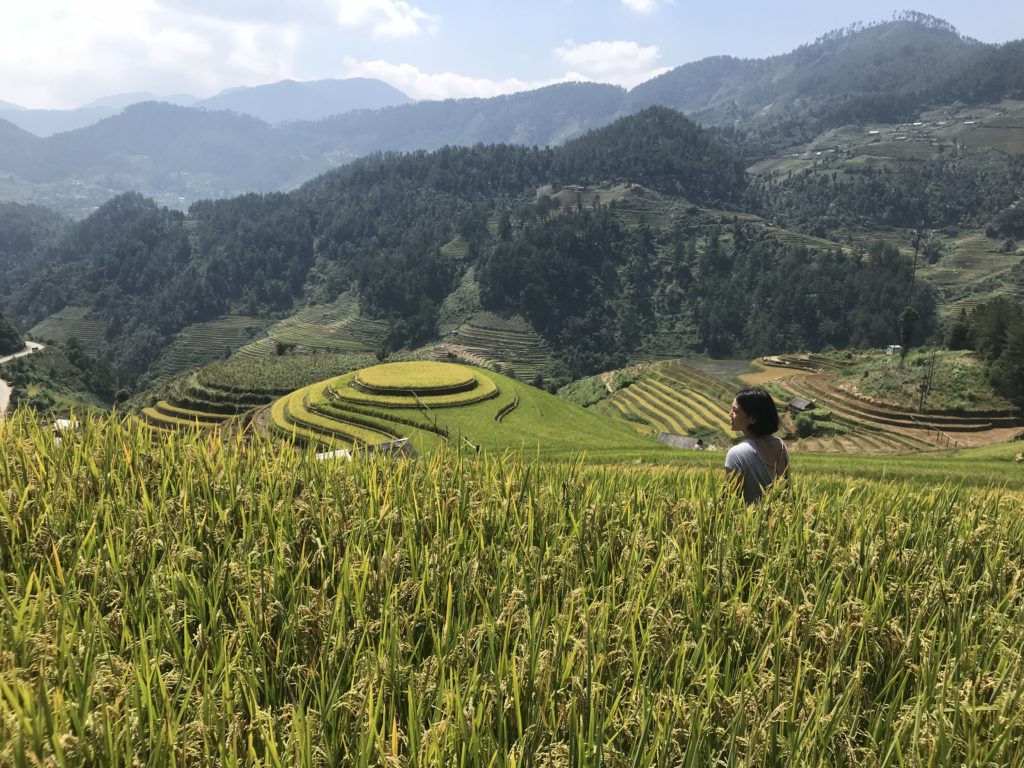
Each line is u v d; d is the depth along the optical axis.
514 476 4.37
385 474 4.21
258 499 3.58
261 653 2.26
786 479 4.67
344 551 3.12
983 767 2.02
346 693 2.03
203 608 2.52
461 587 2.79
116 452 4.02
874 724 2.31
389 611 2.46
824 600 2.99
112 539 2.89
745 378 103.69
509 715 2.11
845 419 73.44
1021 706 2.17
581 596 2.73
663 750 1.95
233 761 1.75
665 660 2.43
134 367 198.50
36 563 2.80
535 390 68.12
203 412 71.00
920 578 3.44
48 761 1.60
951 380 74.12
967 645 2.74
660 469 6.34
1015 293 168.00
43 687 1.86
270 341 191.62
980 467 22.91
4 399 97.19
